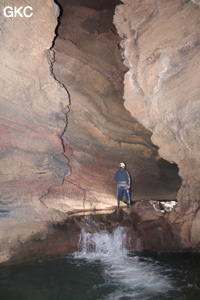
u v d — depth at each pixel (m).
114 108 9.89
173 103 5.74
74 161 9.10
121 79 9.20
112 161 10.77
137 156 11.44
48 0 5.27
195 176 6.39
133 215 7.13
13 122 5.75
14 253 5.30
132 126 10.55
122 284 4.40
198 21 4.98
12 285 4.30
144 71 6.17
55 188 7.74
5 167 5.62
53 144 6.59
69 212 7.27
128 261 5.50
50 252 5.75
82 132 9.52
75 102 8.75
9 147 5.73
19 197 5.89
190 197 6.44
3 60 5.18
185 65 5.40
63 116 6.81
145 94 6.57
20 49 5.31
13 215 5.64
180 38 5.35
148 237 6.29
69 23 8.41
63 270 4.96
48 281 4.47
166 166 12.91
